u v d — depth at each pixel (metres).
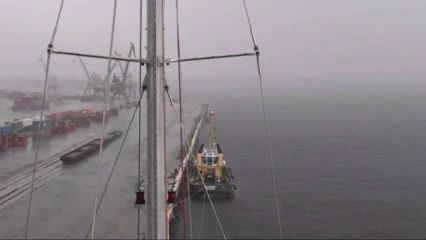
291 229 51.00
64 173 68.25
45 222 43.97
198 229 49.78
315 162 91.62
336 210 58.78
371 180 76.38
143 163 74.06
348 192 68.06
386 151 104.25
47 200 52.50
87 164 75.06
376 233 50.34
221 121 169.00
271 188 69.62
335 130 142.25
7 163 77.44
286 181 74.69
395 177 78.69
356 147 109.75
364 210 58.81
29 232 41.03
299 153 101.81
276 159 94.38
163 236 14.01
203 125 140.62
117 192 55.34
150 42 13.80
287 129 145.38
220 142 117.38
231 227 50.84
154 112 13.80
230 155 99.44
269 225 52.12
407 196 66.06
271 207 59.28
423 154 100.19
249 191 67.19
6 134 97.44
